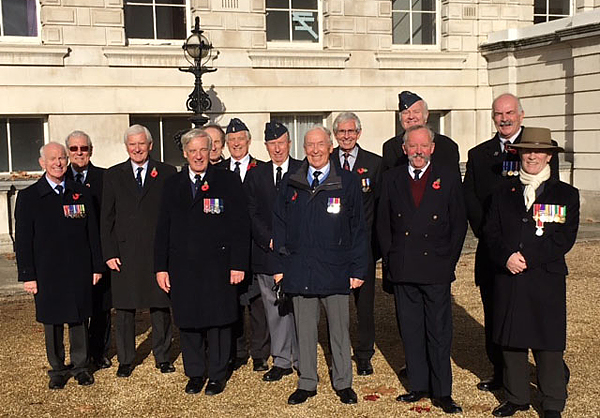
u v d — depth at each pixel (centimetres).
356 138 581
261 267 563
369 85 1535
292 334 573
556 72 1477
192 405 513
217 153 623
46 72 1306
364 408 499
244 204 547
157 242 544
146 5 1401
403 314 509
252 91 1448
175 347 660
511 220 469
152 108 1382
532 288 460
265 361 594
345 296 512
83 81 1332
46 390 548
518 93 1578
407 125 559
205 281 530
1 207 1104
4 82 1280
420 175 500
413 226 493
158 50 1366
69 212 551
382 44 1539
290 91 1476
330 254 501
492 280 522
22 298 852
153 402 520
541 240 459
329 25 1498
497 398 515
